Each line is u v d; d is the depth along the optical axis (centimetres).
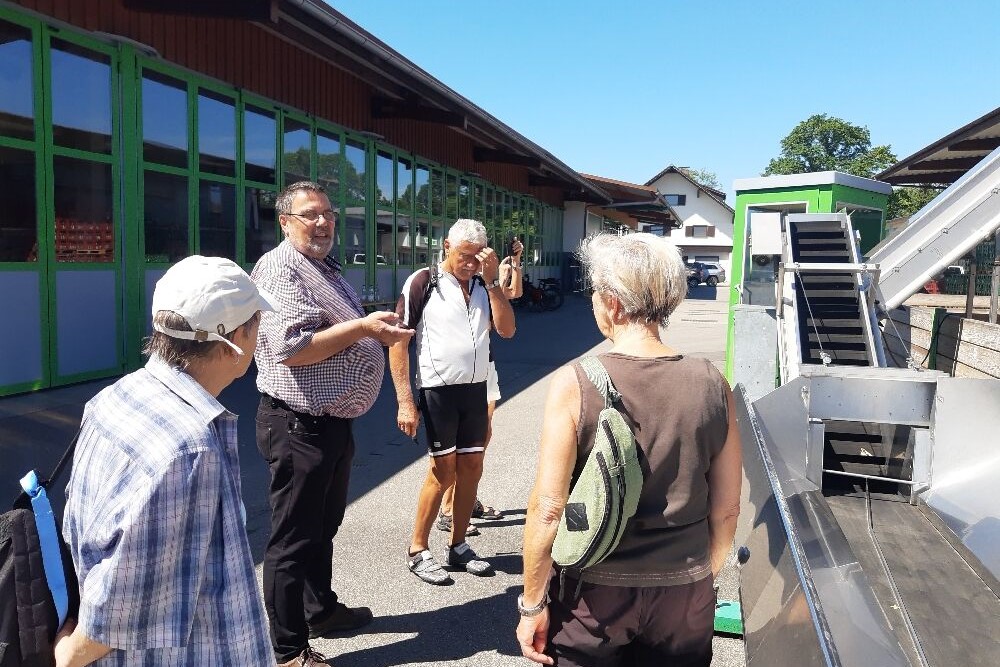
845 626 252
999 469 415
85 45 705
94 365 739
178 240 845
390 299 1420
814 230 704
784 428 443
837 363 576
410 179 1488
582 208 2845
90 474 141
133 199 774
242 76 938
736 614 336
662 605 182
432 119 1273
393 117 1288
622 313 193
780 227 660
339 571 391
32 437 536
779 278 629
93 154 723
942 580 349
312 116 1104
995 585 342
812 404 437
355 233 1269
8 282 644
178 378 151
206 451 141
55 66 678
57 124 684
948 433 426
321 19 756
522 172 2270
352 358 283
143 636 136
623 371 183
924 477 431
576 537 176
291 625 280
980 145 1284
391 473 555
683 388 184
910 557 370
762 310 681
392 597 363
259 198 989
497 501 505
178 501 136
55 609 141
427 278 373
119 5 741
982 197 565
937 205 578
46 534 144
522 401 838
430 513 379
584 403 179
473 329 371
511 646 319
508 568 398
